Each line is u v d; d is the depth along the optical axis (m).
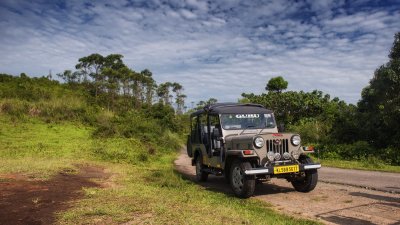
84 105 30.75
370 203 7.51
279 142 8.44
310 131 24.59
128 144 19.55
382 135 19.39
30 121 23.97
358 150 18.61
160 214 5.90
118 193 7.84
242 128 9.82
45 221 5.59
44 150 15.84
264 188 9.77
